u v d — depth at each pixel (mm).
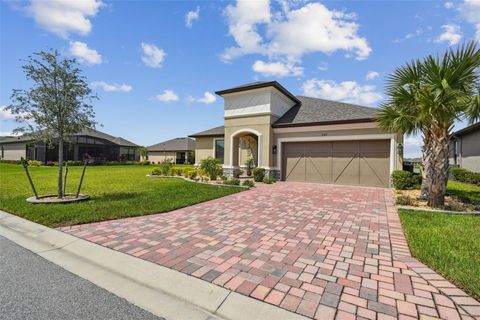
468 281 3162
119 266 3859
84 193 10383
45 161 32812
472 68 7168
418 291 3033
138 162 43969
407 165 13766
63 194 9164
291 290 3068
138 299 3031
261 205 8211
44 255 4379
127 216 6621
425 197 9148
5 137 48500
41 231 5539
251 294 2998
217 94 17391
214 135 21375
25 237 5332
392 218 6586
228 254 4188
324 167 14609
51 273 3695
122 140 50344
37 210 7008
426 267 3693
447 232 5195
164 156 50031
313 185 13680
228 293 3041
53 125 8266
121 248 4512
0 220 6492
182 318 2676
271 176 15617
